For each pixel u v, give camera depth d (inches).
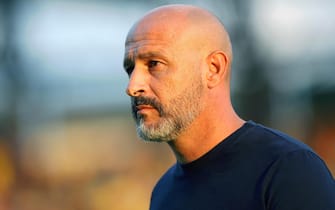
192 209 187.0
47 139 992.9
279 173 174.2
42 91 992.2
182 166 195.2
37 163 948.0
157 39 183.5
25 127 972.6
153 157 929.5
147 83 184.2
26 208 817.5
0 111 958.4
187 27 185.5
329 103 877.2
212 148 188.9
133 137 1011.3
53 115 1004.6
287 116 879.7
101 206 842.8
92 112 1029.2
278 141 183.8
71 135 1019.9
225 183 182.9
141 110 184.9
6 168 887.7
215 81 187.6
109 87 1013.8
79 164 977.5
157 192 207.9
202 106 186.4
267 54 853.2
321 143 876.6
